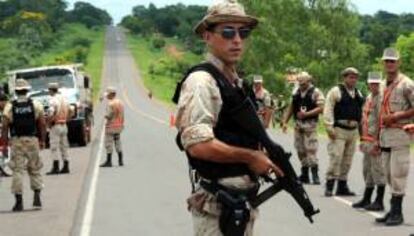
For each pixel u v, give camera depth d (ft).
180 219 41.60
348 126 48.03
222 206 15.07
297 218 40.86
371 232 36.32
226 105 14.96
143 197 50.72
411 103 36.50
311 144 55.06
